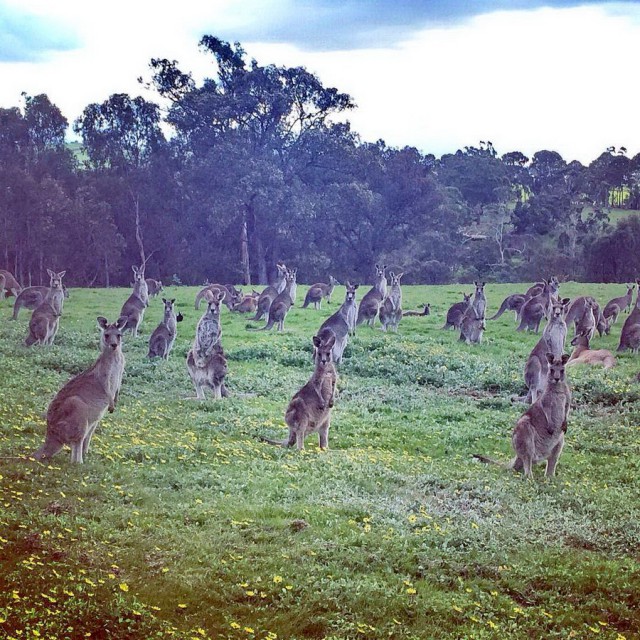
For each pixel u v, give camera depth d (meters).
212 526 11.50
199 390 20.31
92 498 11.91
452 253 76.06
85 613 8.93
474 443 17.98
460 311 32.75
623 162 94.94
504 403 21.81
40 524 10.71
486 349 29.02
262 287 50.75
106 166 73.38
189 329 32.00
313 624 9.45
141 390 20.53
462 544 11.75
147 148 72.75
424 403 21.42
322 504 12.83
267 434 17.00
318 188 71.94
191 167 69.88
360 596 9.99
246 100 69.62
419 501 13.46
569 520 13.13
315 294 37.78
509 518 13.03
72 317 33.34
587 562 11.59
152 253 71.19
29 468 12.51
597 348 30.16
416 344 28.94
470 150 94.75
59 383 19.91
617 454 17.70
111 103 71.31
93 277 69.06
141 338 29.27
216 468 14.20
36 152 72.06
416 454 16.92
